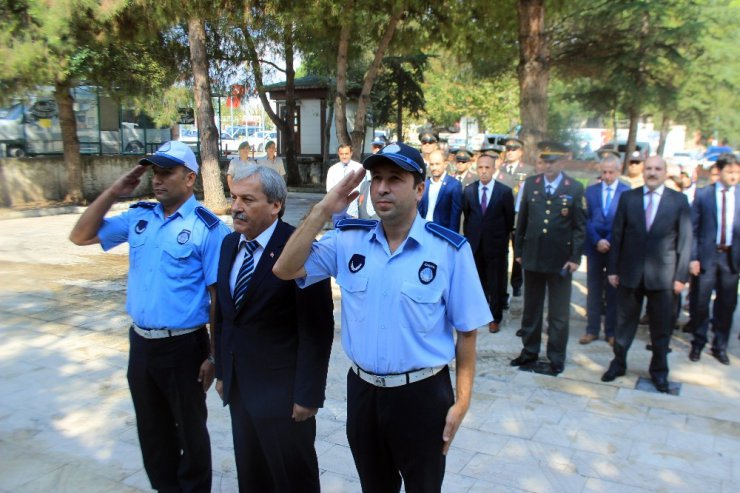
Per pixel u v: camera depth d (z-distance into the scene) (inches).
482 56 551.2
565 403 182.5
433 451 91.7
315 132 1005.2
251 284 103.0
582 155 1019.3
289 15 420.5
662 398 186.2
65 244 436.5
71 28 471.2
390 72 960.3
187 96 657.6
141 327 118.1
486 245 246.2
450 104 1393.9
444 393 92.3
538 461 148.3
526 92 376.2
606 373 201.2
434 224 92.8
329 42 583.2
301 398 100.3
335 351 226.8
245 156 438.9
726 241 213.2
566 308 205.6
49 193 661.3
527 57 374.0
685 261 187.6
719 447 155.4
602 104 894.4
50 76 487.8
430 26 519.8
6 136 661.9
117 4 443.5
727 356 222.1
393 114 1027.3
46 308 279.1
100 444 155.9
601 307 242.2
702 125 834.2
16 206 615.2
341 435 161.5
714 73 718.5
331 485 137.1
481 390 192.2
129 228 124.2
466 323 91.2
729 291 215.0
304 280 97.0
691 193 311.0
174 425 125.1
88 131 724.7
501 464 146.9
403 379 90.0
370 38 571.8
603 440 159.2
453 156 402.6
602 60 724.0
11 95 500.7
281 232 105.3
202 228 119.0
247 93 813.2
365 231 94.2
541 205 202.4
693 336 222.7
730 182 212.7
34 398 183.6
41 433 161.5
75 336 240.8
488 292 251.1
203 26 541.0
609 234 234.4
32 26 471.5
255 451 108.7
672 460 148.9
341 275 94.6
